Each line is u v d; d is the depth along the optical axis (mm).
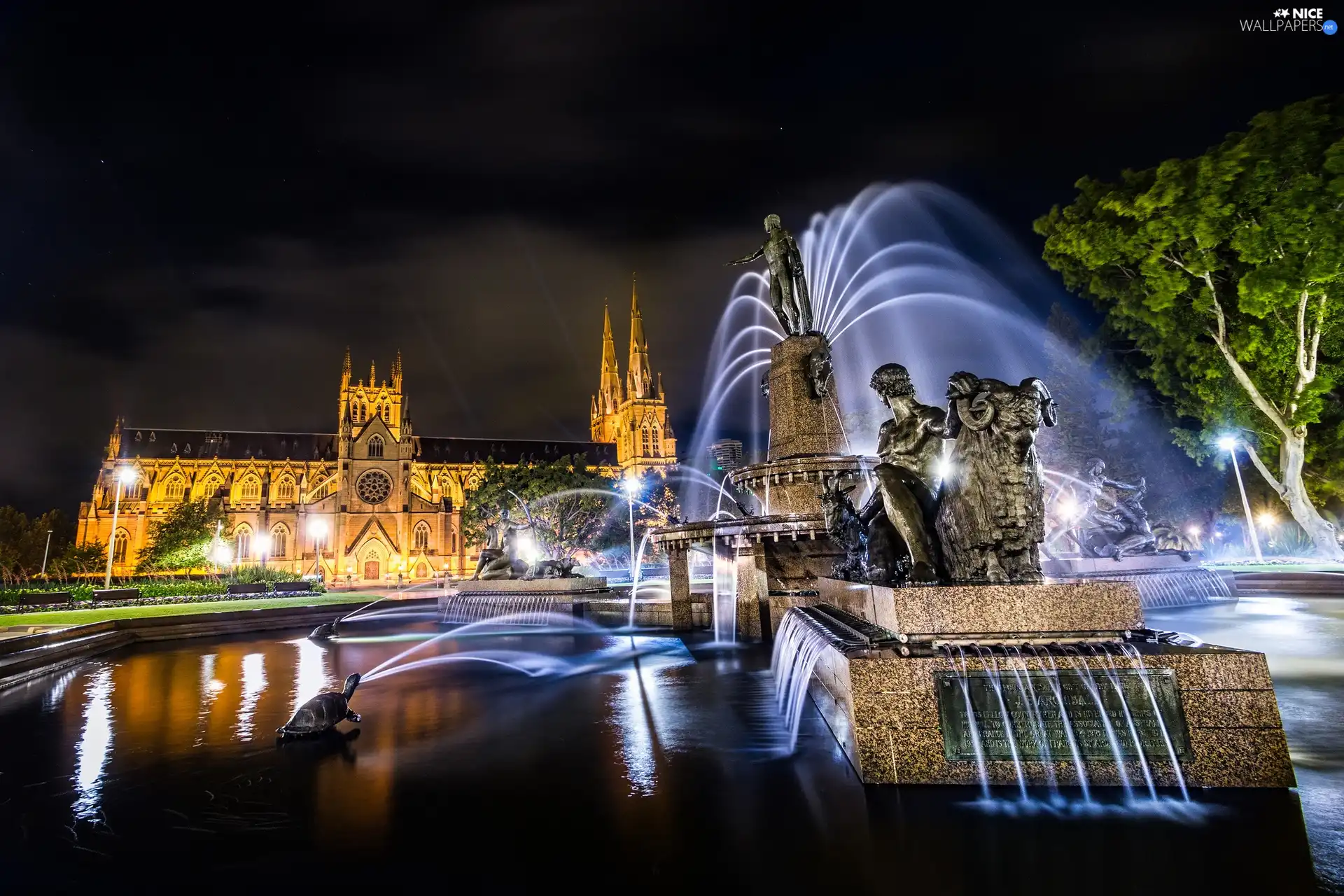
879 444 8344
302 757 7352
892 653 5879
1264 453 29500
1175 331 27359
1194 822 4816
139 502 124062
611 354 166750
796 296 16781
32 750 7902
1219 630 13562
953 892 4098
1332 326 23844
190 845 5121
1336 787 5316
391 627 24391
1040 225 28391
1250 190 21516
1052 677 5555
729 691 10328
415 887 4395
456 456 144875
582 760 6973
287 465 134000
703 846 4840
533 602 22250
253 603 38688
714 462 33562
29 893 4426
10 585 88688
